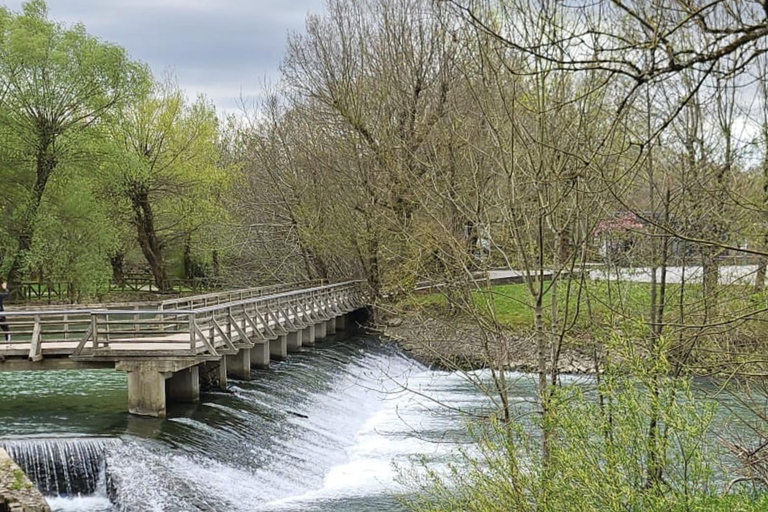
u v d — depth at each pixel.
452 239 11.30
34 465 12.75
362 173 30.33
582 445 6.91
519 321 20.14
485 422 10.52
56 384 20.39
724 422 9.83
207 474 13.52
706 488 6.86
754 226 10.08
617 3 4.27
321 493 14.37
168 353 16.06
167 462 13.21
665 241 9.97
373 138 29.69
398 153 24.28
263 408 18.06
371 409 21.19
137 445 13.47
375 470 15.75
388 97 29.22
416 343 16.08
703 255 10.38
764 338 9.93
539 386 9.25
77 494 12.82
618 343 7.48
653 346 8.05
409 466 15.81
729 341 9.74
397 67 29.06
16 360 16.17
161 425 15.34
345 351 27.78
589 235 9.14
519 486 7.93
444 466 15.48
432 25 28.42
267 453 15.34
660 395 6.94
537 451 8.23
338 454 16.75
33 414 16.34
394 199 26.50
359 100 30.16
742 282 10.67
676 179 10.54
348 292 33.28
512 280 29.09
